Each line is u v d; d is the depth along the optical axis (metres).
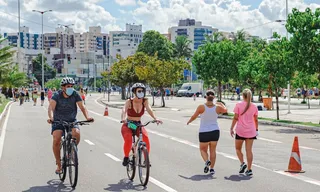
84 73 155.50
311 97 70.75
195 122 27.31
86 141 17.20
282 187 8.98
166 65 48.03
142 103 9.54
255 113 10.37
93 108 46.06
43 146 15.64
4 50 51.03
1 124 25.59
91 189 8.81
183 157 13.07
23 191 8.67
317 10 23.92
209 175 10.26
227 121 28.48
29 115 33.84
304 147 15.68
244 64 34.62
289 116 31.98
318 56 23.78
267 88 28.56
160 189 8.80
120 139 17.94
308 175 10.30
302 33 23.95
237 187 8.97
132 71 61.31
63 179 9.55
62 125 9.32
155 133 20.41
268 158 12.95
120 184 9.29
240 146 10.46
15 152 14.11
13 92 65.56
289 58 24.95
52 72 164.62
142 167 9.12
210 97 10.46
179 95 91.88
